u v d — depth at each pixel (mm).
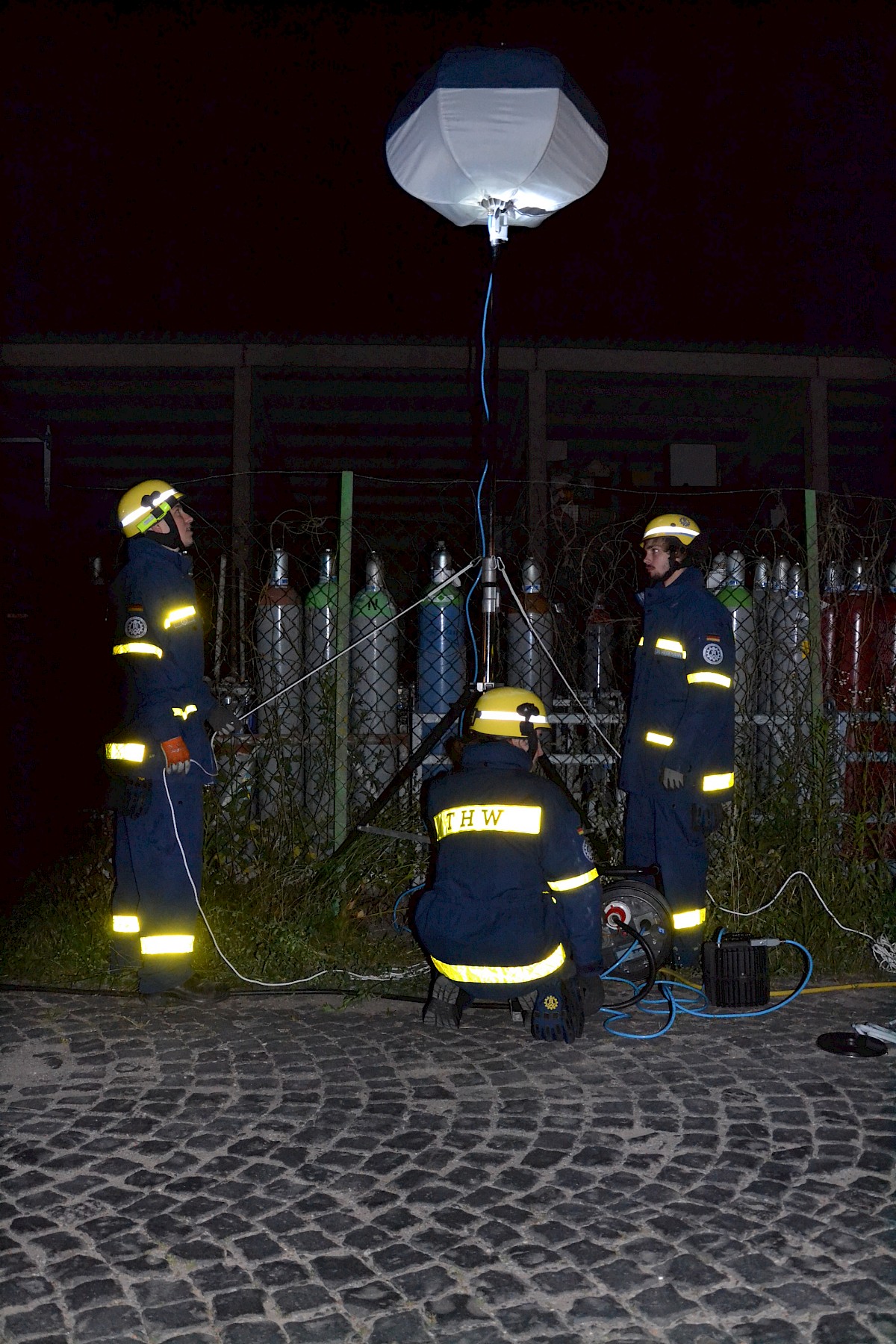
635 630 6074
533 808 3945
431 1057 3961
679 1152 3215
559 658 6098
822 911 5285
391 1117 3449
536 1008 4074
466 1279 2574
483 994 3986
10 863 6012
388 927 5461
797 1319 2428
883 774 5672
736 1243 2725
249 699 5746
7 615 6223
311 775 5664
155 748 4383
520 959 3898
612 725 5883
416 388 10391
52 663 6223
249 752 5574
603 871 4777
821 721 5590
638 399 10781
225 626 6375
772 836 5586
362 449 11688
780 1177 3062
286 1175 3072
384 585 5809
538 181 4730
